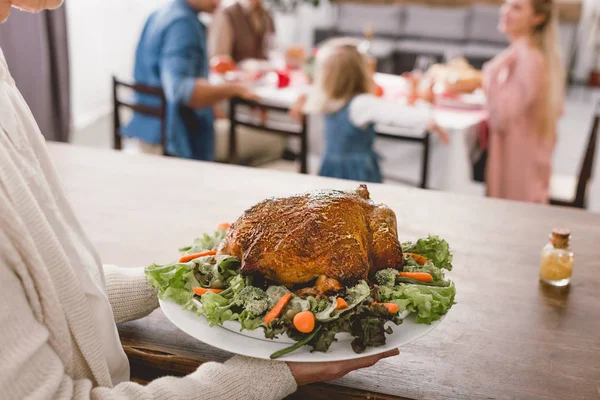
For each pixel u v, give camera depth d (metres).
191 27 2.73
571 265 1.11
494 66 2.76
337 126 2.57
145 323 0.99
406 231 1.32
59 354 0.68
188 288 0.85
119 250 1.20
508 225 1.37
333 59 2.53
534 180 2.78
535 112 2.70
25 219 0.64
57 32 3.50
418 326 0.83
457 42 6.36
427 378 0.86
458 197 1.52
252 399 0.77
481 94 3.09
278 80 3.23
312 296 0.79
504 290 1.10
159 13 2.84
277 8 5.63
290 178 1.61
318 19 6.82
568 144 4.99
